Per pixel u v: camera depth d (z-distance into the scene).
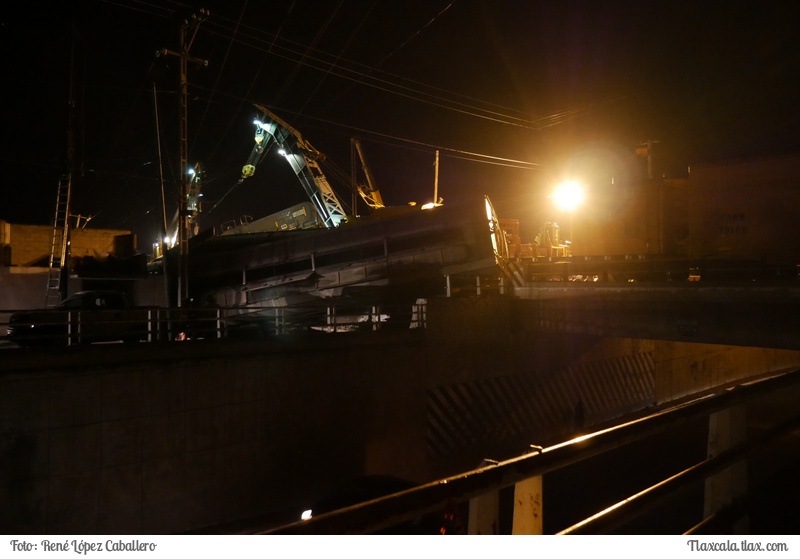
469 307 17.91
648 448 16.05
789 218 17.56
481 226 18.81
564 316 18.12
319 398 14.09
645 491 2.87
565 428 19.86
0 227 23.50
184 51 17.73
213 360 12.53
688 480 3.08
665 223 24.06
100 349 11.16
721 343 14.53
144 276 26.03
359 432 14.75
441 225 19.03
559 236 32.50
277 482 13.27
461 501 2.05
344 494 9.06
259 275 20.75
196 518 12.11
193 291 21.16
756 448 3.65
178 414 12.01
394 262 19.42
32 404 10.43
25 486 10.30
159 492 11.70
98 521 10.98
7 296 22.52
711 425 3.55
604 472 13.86
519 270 19.44
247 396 12.96
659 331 15.80
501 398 18.23
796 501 5.65
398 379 15.72
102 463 11.09
